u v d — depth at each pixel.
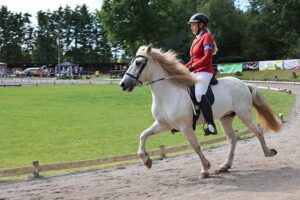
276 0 48.84
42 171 6.18
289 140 8.31
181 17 51.94
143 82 5.36
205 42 5.60
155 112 5.52
